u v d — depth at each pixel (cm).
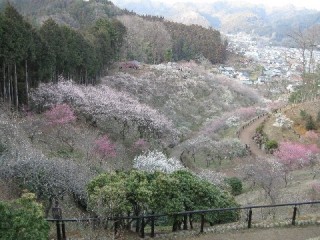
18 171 1720
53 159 2036
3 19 3069
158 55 8750
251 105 7219
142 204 1319
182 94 6359
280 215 1927
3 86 3378
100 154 3028
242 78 10038
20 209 938
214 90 7156
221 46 11362
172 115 5425
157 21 10494
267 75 11438
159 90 6125
